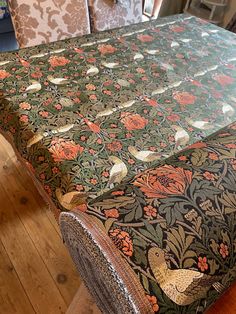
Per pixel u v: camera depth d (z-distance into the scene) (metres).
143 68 1.31
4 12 2.44
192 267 0.49
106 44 1.44
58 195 0.80
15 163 1.69
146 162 0.87
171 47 1.48
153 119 1.04
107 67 1.28
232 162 0.65
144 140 0.95
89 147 0.89
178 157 0.67
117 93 1.14
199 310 0.51
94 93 1.13
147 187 0.59
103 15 1.87
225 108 1.14
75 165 0.83
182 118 1.06
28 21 1.60
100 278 0.53
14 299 1.18
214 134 0.78
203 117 1.08
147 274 0.47
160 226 0.52
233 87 1.26
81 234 0.53
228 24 2.63
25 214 1.47
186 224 0.52
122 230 0.51
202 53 1.46
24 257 1.31
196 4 2.85
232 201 0.57
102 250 0.49
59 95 1.09
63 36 1.75
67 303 1.19
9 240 1.36
